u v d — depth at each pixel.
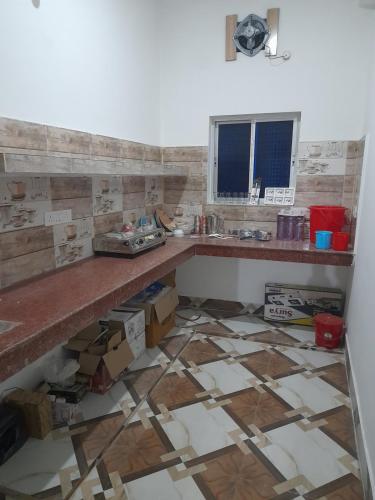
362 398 1.92
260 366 2.63
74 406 2.01
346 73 2.92
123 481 1.64
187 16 3.26
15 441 1.78
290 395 2.29
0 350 1.14
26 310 1.51
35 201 2.01
